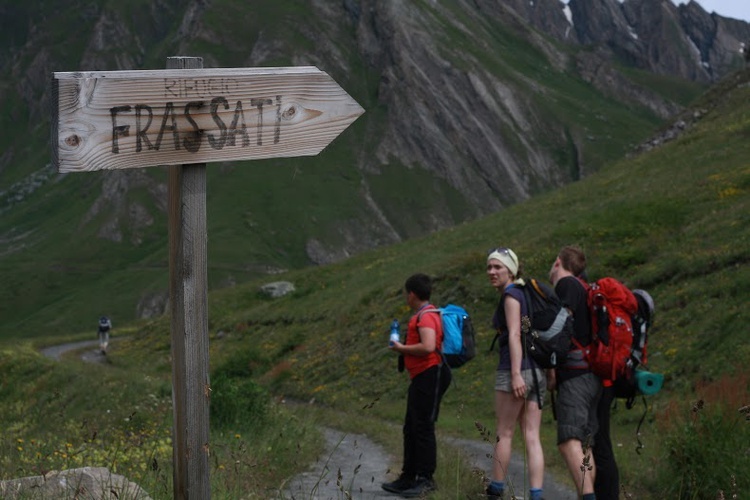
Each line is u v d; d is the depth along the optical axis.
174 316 4.53
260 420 13.18
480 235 42.19
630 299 7.29
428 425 8.80
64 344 63.69
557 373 7.48
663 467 9.11
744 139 39.47
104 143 4.21
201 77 4.47
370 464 11.17
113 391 21.34
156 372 40.62
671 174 37.53
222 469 8.16
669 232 28.17
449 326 8.78
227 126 4.57
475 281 30.91
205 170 4.58
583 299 7.41
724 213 27.03
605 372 7.24
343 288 41.84
